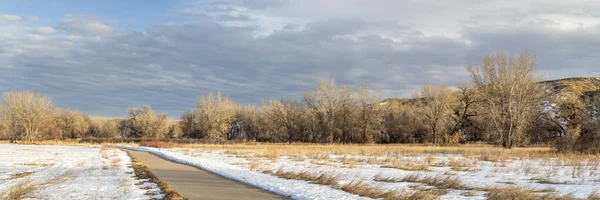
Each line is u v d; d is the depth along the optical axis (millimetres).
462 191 15484
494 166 27203
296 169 24312
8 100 90000
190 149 54281
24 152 48250
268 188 15672
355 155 39969
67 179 18969
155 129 114312
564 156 35812
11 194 13742
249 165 27391
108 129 127500
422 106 81625
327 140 87500
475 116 75250
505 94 53500
